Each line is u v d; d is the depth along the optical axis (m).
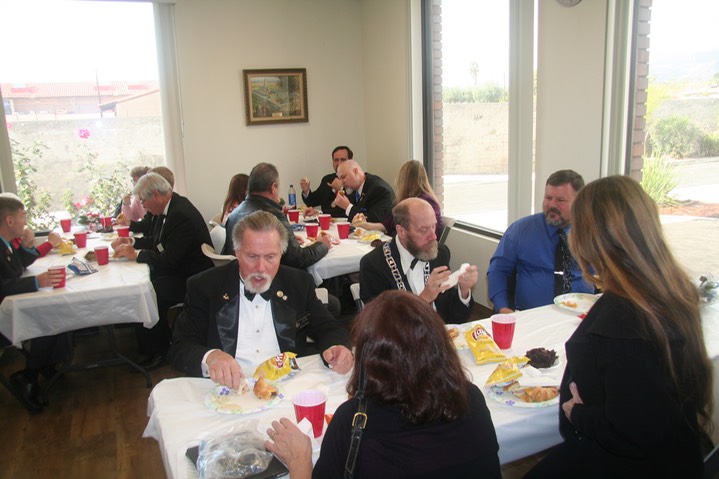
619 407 1.05
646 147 2.68
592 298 2.04
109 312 2.56
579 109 2.87
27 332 2.43
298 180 5.61
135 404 2.82
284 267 1.90
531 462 2.17
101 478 2.20
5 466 2.29
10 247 2.70
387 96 5.08
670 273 1.11
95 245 3.64
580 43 2.82
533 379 1.41
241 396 1.40
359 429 0.89
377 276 2.18
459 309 2.10
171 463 1.14
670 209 2.59
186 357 1.60
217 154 5.27
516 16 3.25
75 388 3.01
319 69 5.47
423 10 4.49
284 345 1.78
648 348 1.06
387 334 0.89
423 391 0.88
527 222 2.39
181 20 4.95
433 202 3.40
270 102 5.34
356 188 4.29
